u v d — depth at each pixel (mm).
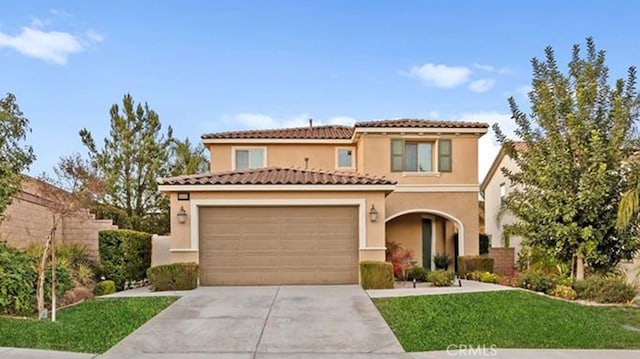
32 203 18922
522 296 15141
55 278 13328
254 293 16312
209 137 27219
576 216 17578
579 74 18250
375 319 12617
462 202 25328
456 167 25438
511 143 19312
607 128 17578
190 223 18391
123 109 29000
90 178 13805
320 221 18641
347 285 18172
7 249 14445
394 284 18531
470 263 23375
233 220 18562
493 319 12523
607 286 15945
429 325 12031
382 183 18641
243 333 11352
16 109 15781
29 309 13000
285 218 18609
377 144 25281
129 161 28734
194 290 17062
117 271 18078
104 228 20922
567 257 18344
